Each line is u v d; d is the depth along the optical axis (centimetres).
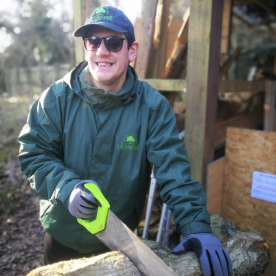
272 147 226
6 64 1335
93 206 118
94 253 176
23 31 1246
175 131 154
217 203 251
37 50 1262
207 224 138
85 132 149
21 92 1057
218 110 352
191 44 219
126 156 152
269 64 863
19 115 729
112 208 159
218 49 225
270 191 230
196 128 227
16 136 585
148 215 227
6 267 247
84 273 112
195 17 214
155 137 151
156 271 115
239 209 249
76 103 149
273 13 554
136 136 151
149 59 252
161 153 147
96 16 141
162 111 153
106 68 143
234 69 832
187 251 134
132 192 157
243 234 157
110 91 150
